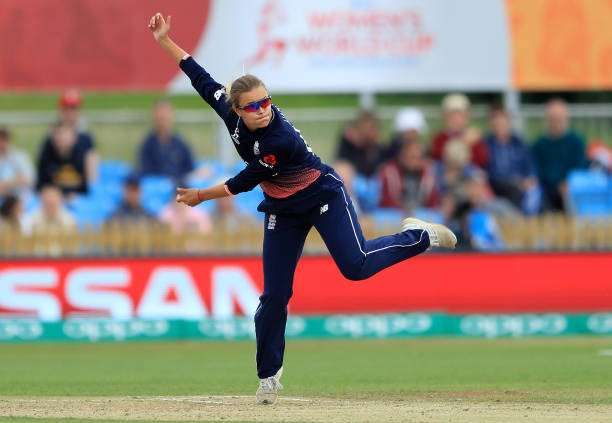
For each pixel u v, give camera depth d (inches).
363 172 2075.5
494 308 1967.3
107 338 1891.0
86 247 1924.2
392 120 2251.5
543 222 1994.3
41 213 1964.8
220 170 2066.9
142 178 2028.8
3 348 1769.2
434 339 1905.8
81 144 2060.8
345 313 1941.4
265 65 2158.0
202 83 950.4
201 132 2191.2
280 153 897.5
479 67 2204.7
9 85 2094.0
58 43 2103.8
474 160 2074.3
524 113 2226.9
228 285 1921.8
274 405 957.8
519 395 1058.7
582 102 2596.0
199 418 865.5
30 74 2097.7
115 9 2116.1
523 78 2210.9
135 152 2213.3
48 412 920.9
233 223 1961.1
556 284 1974.7
